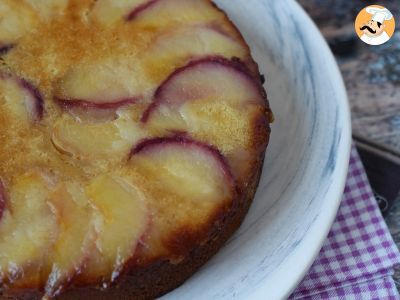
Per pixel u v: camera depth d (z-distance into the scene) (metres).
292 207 0.33
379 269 0.35
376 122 0.43
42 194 0.29
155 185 0.30
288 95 0.38
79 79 0.33
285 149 0.36
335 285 0.35
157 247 0.29
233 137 0.31
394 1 0.49
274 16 0.40
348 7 0.49
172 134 0.31
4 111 0.32
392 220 0.39
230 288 0.31
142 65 0.33
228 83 0.33
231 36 0.35
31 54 0.34
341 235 0.36
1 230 0.28
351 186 0.38
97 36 0.34
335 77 0.37
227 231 0.32
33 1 0.35
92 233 0.28
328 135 0.35
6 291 0.28
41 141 0.31
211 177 0.30
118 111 0.32
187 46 0.34
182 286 0.32
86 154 0.30
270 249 0.32
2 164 0.30
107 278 0.28
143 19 0.35
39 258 0.28
